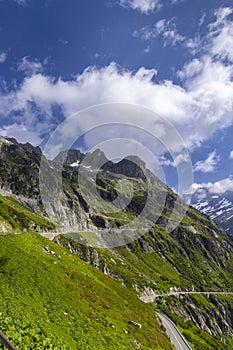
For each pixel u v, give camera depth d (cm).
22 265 5759
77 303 5928
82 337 4200
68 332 4062
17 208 18362
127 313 8094
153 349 6306
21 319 3133
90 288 7819
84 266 10506
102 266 18562
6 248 6256
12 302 3859
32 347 2236
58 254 9456
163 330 10381
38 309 4281
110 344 4806
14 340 2198
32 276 5603
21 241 8281
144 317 9581
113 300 8319
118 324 6400
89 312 5941
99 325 5400
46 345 2372
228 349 17275
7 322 2466
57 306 5028
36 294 4944
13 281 4853
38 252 8025
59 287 6019
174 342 10006
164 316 17300
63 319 4528
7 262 5350
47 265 7069
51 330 3503
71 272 8075
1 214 13525
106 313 6638
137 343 5784
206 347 14438
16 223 13625
